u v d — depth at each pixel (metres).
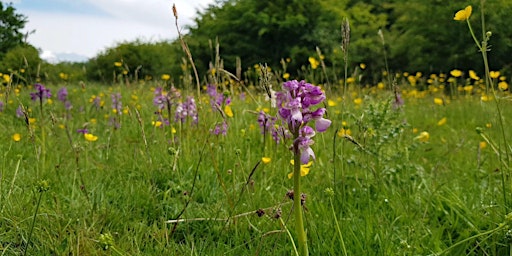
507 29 20.11
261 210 2.80
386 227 2.99
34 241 2.77
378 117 4.02
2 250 2.64
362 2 33.00
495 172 4.16
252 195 3.36
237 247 2.70
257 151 4.89
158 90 5.90
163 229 2.99
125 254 2.57
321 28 24.42
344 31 3.33
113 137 5.79
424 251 2.67
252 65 25.02
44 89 4.62
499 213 2.99
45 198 3.37
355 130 5.63
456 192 3.54
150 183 3.73
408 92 13.27
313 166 4.17
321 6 24.75
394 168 3.98
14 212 3.04
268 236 2.84
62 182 3.69
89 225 3.03
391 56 24.30
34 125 6.30
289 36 24.88
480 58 20.95
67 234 2.88
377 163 3.87
